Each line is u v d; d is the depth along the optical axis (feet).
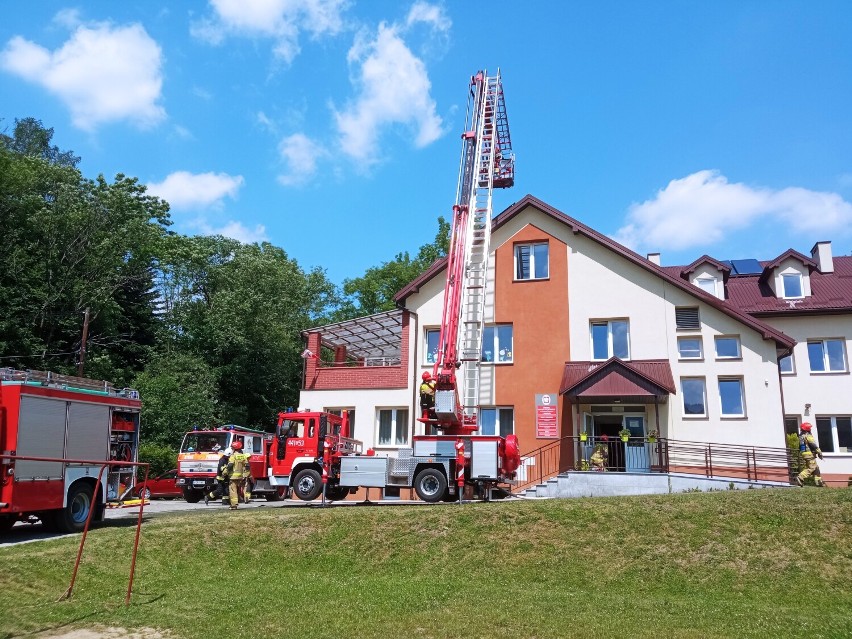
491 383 83.51
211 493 78.79
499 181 92.02
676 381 79.15
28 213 116.98
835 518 42.29
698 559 38.96
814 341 98.99
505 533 43.42
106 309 123.75
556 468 78.74
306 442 67.51
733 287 108.68
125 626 28.09
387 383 89.45
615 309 82.43
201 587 35.42
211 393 126.52
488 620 28.76
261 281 146.10
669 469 74.54
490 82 88.22
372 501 67.36
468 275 80.53
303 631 27.25
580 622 28.55
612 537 42.04
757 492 48.96
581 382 75.66
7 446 45.03
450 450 61.87
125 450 57.00
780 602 33.63
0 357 101.09
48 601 31.81
